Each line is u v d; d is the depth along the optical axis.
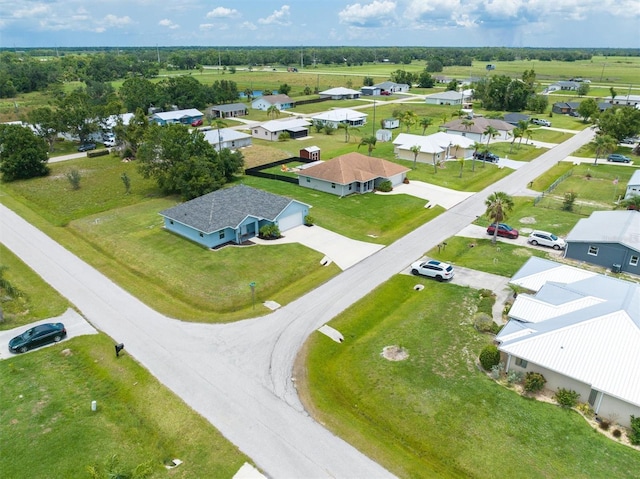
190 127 108.94
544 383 25.58
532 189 63.94
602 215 47.03
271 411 24.53
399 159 78.44
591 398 24.28
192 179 57.69
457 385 26.31
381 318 33.91
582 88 156.12
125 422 23.72
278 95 140.00
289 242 45.88
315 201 57.53
